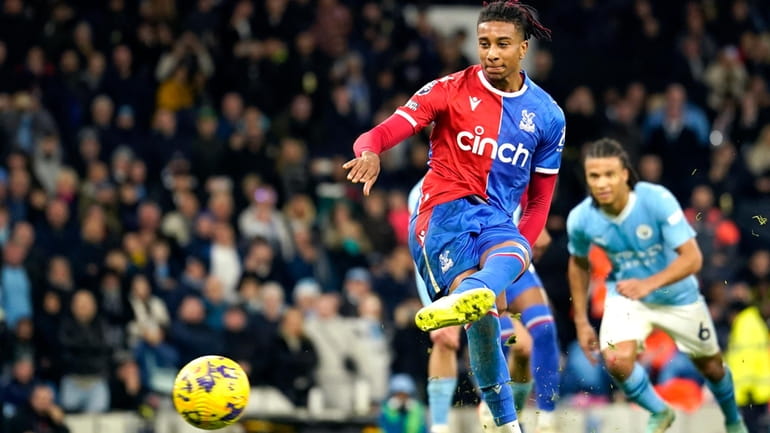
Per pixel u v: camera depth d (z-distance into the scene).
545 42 69.38
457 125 23.31
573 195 58.09
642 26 69.56
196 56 62.16
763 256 54.38
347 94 62.09
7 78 56.88
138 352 47.03
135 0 63.84
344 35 64.69
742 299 51.56
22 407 43.16
